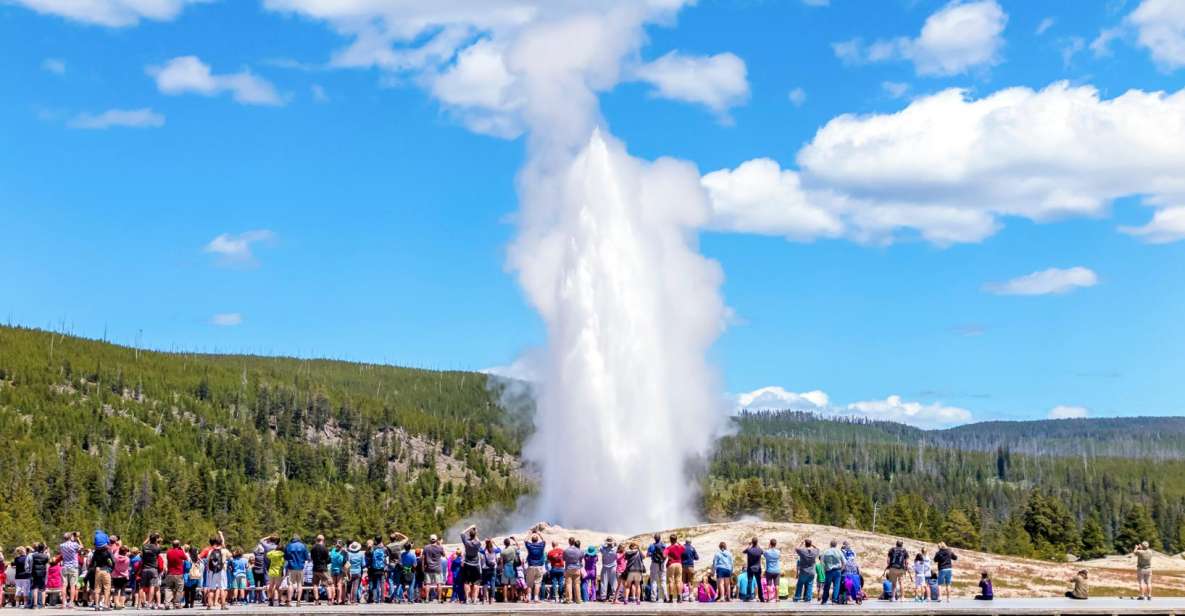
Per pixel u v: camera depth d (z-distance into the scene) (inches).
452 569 1772.9
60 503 6579.7
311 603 1728.6
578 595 1724.9
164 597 1646.2
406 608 1600.6
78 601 1739.7
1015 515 6663.4
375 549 1732.3
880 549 2672.2
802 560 1759.4
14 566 1705.2
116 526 6136.8
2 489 6264.8
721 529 2876.5
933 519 5915.4
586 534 2906.0
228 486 7465.6
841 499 6279.5
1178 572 2881.4
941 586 2284.7
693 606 1659.7
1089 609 1699.1
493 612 1542.8
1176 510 7800.2
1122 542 6176.2
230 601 1788.9
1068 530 5890.8
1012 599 1964.8
